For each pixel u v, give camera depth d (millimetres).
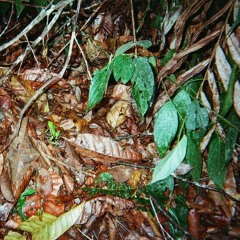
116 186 778
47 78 934
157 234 744
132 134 890
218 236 762
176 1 889
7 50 1037
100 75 576
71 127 848
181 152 642
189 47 724
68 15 1093
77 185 767
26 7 1112
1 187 687
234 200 783
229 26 688
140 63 589
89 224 730
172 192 773
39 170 745
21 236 668
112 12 1204
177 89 820
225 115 749
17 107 826
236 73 689
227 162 730
